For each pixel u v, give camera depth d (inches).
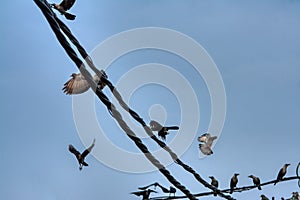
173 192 804.6
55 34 353.1
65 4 405.1
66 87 427.8
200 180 606.9
